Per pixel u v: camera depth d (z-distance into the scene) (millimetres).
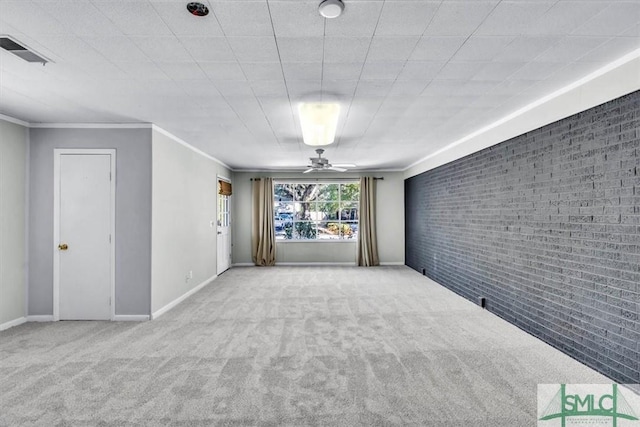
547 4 1914
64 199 4328
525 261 3824
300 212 8828
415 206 7781
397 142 5527
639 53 2459
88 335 3740
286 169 8539
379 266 8430
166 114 3941
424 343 3467
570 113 3105
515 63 2666
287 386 2611
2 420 2195
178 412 2281
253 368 2914
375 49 2422
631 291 2537
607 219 2736
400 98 3434
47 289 4309
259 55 2500
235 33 2195
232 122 4273
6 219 4051
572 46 2406
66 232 4328
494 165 4461
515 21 2082
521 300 3902
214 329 3914
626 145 2568
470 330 3857
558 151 3285
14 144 4141
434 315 4426
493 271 4516
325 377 2750
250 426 2133
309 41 2301
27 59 2562
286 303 5035
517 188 3969
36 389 2580
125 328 3971
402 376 2766
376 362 3023
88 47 2381
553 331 3375
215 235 7023
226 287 6133
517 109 3822
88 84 3037
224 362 3033
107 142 4340
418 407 2334
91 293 4336
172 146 4984
